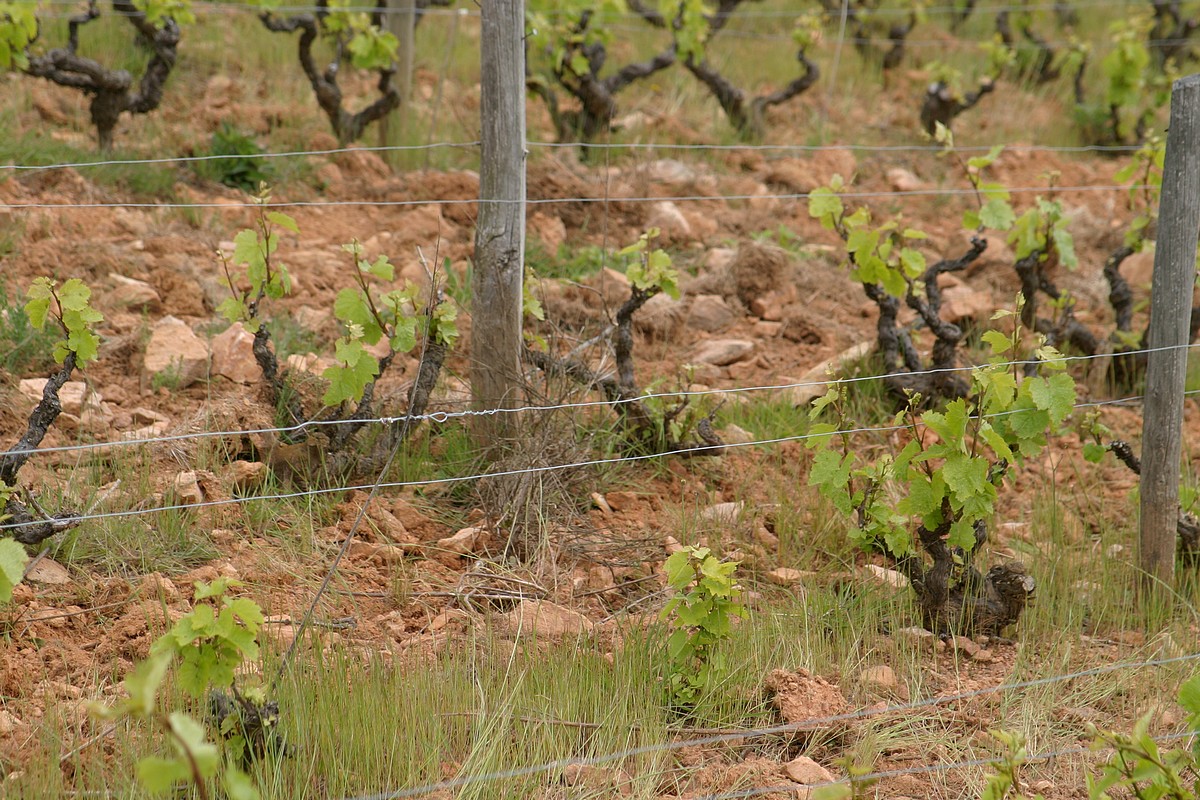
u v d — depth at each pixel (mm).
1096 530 10711
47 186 13914
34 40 15820
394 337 9859
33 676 7668
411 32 16750
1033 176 19188
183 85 17578
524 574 9391
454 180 15672
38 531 8195
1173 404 9297
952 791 7277
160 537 9086
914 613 9133
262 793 6660
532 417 10258
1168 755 6359
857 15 22266
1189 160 8977
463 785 6832
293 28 15625
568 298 13578
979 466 8250
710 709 7801
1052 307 14883
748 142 19016
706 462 11195
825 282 14945
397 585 8953
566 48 17156
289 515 9680
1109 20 26047
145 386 11031
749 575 9648
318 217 14836
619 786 7070
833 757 7602
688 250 15523
